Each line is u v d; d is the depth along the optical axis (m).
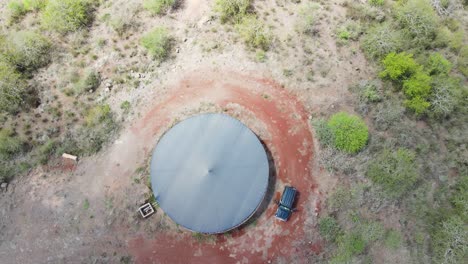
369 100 30.75
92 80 30.61
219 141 27.28
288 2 34.41
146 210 27.08
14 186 27.92
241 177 26.38
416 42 33.16
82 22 32.97
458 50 33.56
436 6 35.28
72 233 26.78
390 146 29.45
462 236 26.98
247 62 31.70
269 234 26.95
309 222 27.27
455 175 29.58
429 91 30.62
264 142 29.17
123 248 26.56
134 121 29.77
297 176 28.39
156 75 31.20
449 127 30.78
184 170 26.53
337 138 28.80
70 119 29.80
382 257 26.91
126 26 32.97
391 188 28.08
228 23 33.22
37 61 31.25
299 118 30.00
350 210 27.75
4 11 33.81
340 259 26.50
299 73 31.47
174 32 32.88
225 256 26.50
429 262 27.08
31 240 26.61
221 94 30.58
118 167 28.42
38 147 28.92
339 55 32.47
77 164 28.53
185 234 26.88
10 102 29.69
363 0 35.06
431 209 28.33
